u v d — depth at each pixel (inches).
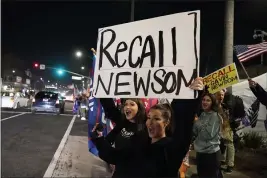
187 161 205.2
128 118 119.4
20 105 1112.8
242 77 547.5
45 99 868.0
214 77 127.1
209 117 169.9
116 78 116.0
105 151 110.4
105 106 132.6
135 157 101.7
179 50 103.1
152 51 108.7
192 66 100.0
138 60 111.9
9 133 469.1
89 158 323.0
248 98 378.6
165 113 97.9
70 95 1892.2
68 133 496.7
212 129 167.3
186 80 99.9
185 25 103.0
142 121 118.3
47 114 869.2
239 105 260.4
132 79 112.3
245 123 355.3
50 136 458.6
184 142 92.4
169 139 97.1
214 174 167.2
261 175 261.0
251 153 346.0
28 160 306.5
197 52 99.9
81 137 458.9
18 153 336.2
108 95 117.0
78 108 848.3
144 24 112.4
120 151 107.5
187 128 93.4
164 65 105.2
